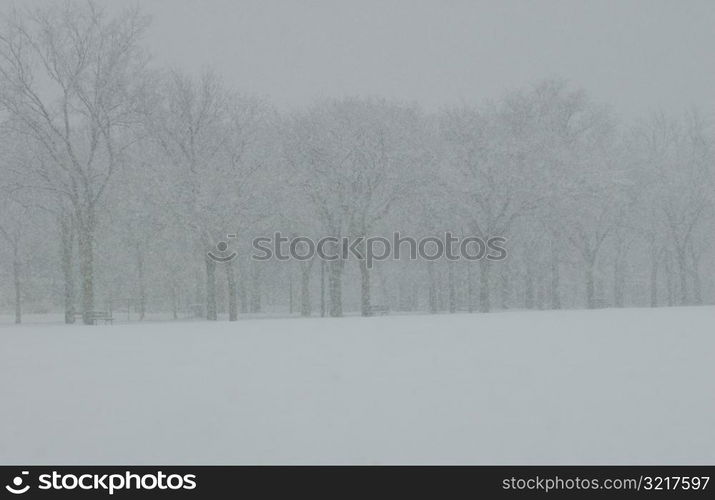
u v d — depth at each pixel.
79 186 75.75
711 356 26.34
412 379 21.81
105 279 103.81
